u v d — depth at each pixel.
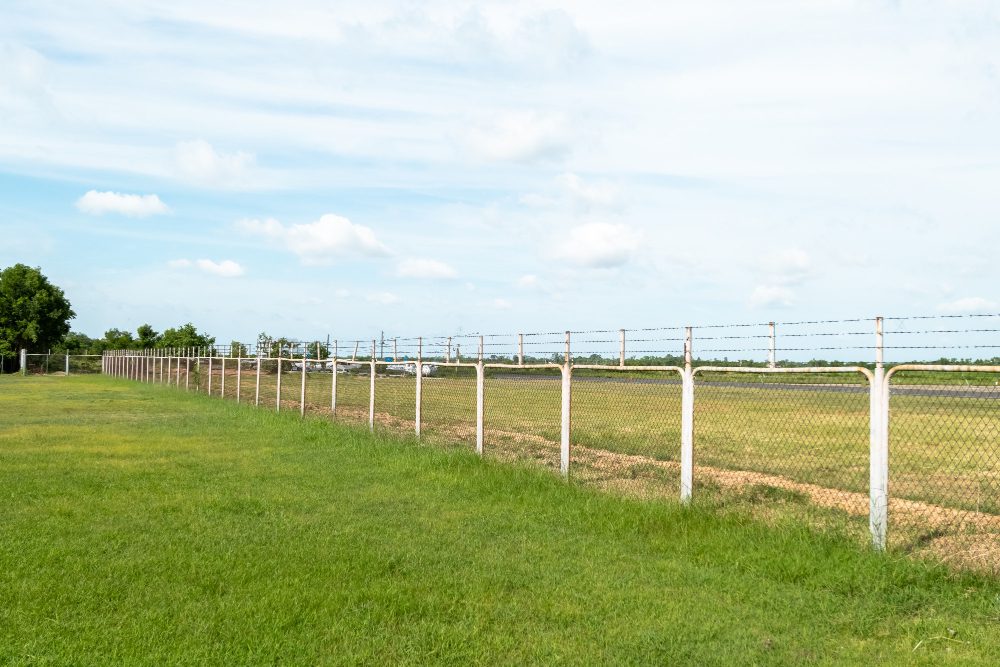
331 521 9.12
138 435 18.00
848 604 6.28
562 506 9.80
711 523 8.69
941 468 12.70
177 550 7.67
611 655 5.27
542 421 20.83
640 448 15.42
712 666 5.12
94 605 6.11
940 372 7.18
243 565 7.18
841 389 10.49
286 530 8.62
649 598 6.44
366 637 5.52
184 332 78.19
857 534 7.86
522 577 6.98
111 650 5.25
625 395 28.28
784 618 6.00
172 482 11.59
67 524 8.78
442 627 5.71
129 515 9.27
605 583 6.82
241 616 5.86
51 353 79.44
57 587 6.49
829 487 11.13
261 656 5.15
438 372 28.39
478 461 12.75
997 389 7.20
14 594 6.30
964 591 6.49
